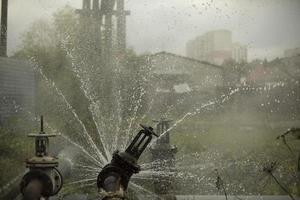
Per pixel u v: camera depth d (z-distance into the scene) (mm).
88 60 11711
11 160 7355
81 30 11867
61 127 10461
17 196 5406
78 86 11594
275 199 6496
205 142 12094
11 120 9828
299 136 4406
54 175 3961
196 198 6473
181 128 15055
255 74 22438
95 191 6855
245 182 7840
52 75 12000
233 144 11812
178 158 10281
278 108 19141
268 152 10344
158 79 21438
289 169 8484
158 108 18531
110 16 11680
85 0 11703
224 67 23422
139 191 6887
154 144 7078
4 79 9922
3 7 10914
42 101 11469
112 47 11766
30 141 8703
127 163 4094
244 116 19016
